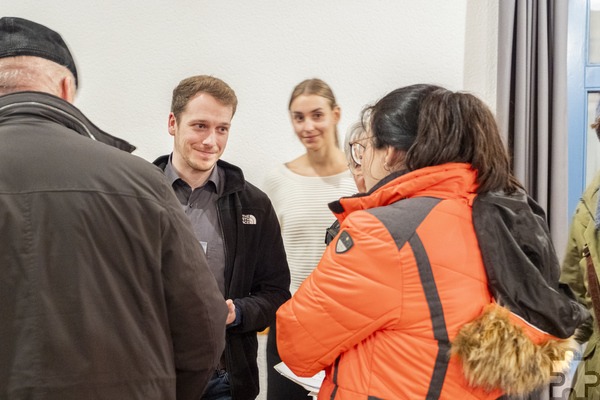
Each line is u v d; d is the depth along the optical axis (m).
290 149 2.17
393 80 2.14
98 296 0.92
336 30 2.15
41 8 2.18
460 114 1.11
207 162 1.72
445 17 2.12
